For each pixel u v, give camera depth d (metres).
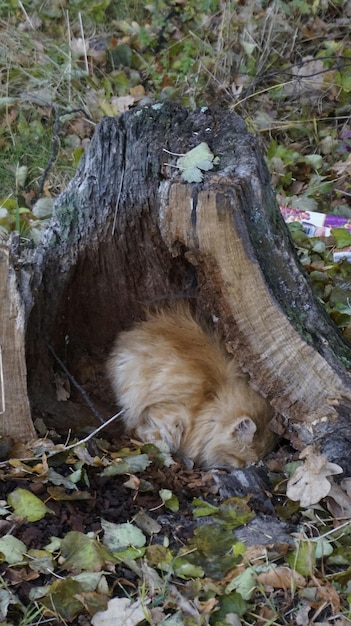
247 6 3.68
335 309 2.69
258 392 2.43
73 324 2.51
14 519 2.19
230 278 2.31
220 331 2.47
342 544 2.22
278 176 3.21
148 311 2.52
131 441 2.43
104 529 2.19
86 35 3.73
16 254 2.35
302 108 3.44
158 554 2.16
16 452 2.32
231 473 2.37
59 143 3.28
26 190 3.17
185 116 2.42
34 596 2.08
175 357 2.45
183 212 2.28
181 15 3.81
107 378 2.52
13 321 2.27
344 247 2.85
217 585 2.13
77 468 2.29
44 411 2.43
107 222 2.39
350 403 2.34
